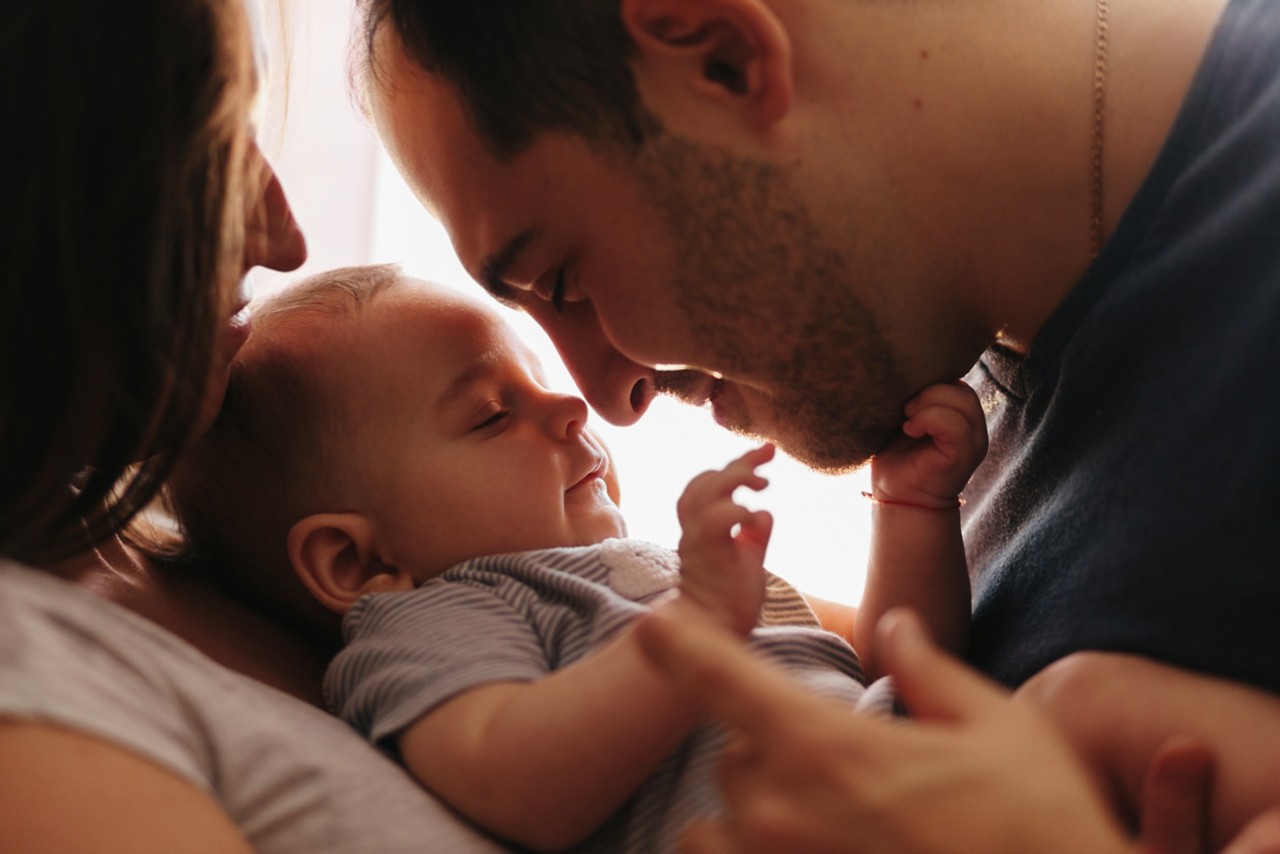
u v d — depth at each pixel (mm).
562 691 832
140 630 803
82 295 812
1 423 814
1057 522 895
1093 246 938
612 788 815
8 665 696
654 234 980
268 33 1304
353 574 1148
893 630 616
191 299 857
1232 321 800
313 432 1152
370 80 1073
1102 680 753
